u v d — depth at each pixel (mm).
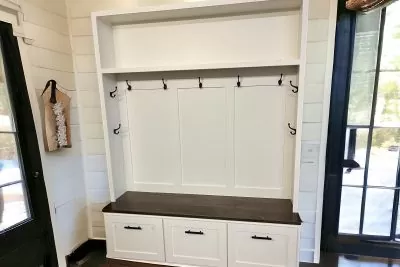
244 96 2031
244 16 1939
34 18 1842
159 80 2137
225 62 1865
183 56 2084
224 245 1885
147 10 1849
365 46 1948
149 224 1976
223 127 2105
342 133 2062
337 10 1896
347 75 1979
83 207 2363
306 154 2045
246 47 1979
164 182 2291
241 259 1881
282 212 1880
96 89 2236
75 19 2162
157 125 2211
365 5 1644
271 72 1959
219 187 2199
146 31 2104
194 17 2014
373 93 2000
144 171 2307
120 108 2232
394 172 2076
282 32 1909
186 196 2213
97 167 2355
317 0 1846
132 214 1981
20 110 1719
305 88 1965
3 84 1654
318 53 1907
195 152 2191
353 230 2219
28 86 1793
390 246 2162
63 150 2115
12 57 1665
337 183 2141
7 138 1683
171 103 2154
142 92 2184
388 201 2123
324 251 2277
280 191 2105
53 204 2008
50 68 1987
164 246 1991
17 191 1746
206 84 2070
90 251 2430
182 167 2236
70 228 2205
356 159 2111
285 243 1789
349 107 2051
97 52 1936
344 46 1947
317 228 2131
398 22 1875
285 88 1959
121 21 2090
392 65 1939
